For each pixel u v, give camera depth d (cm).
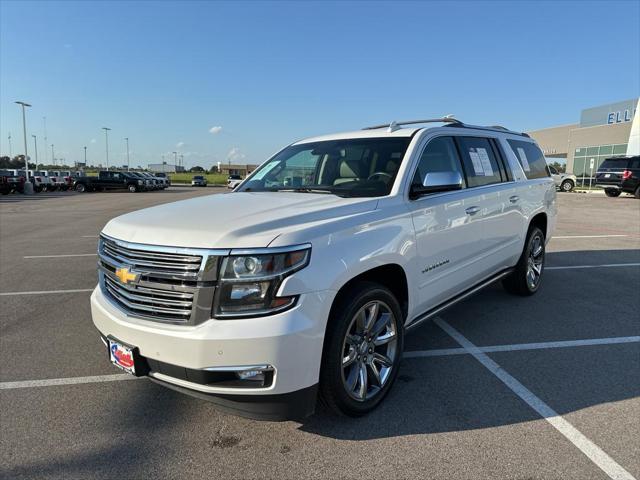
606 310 526
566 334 452
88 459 265
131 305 271
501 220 470
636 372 370
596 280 664
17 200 2783
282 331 242
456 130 434
